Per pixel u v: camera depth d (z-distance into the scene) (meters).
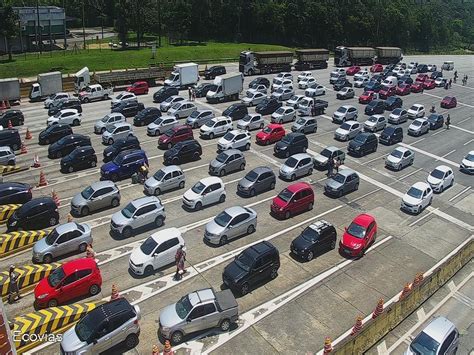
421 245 31.70
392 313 23.11
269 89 71.94
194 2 117.94
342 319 23.91
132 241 30.42
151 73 70.75
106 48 98.06
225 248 29.92
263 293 25.75
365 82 77.94
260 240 31.08
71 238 28.59
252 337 22.41
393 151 45.62
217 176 40.53
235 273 25.42
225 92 62.72
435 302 25.84
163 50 96.19
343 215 35.12
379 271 28.34
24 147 45.09
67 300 24.41
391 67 91.81
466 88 83.81
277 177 41.09
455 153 49.81
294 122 56.09
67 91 68.50
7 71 73.88
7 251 29.12
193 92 63.50
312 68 91.12
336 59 96.56
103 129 50.06
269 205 36.00
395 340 22.70
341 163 43.97
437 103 70.62
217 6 121.19
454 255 28.14
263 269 26.12
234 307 22.80
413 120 59.75
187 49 99.12
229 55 99.56
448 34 158.75
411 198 36.50
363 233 30.14
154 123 50.44
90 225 32.25
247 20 123.00
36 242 29.28
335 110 62.56
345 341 20.55
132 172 39.75
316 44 127.00
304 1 125.56
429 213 36.50
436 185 39.97
